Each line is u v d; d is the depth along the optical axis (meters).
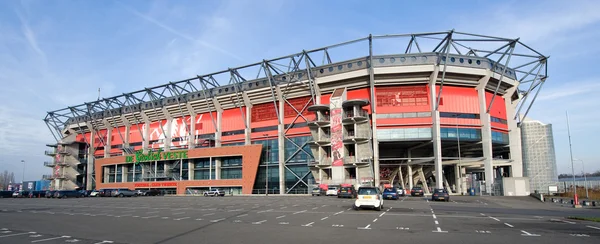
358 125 60.31
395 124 59.78
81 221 20.33
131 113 87.19
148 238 13.88
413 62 58.22
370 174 58.06
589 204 34.59
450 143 62.66
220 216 22.47
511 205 33.16
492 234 14.32
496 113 63.56
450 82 60.00
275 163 68.75
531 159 80.81
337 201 38.78
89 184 96.69
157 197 60.78
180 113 81.25
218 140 74.50
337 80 62.50
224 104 75.19
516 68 65.06
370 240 12.98
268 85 68.56
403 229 15.80
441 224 17.58
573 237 13.60
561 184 73.00
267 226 17.12
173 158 77.56
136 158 83.62
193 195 69.31
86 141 100.00
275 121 69.81
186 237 14.01
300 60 64.12
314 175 63.72
